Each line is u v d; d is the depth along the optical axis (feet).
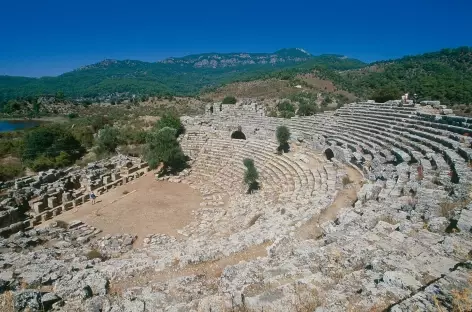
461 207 47.52
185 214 107.65
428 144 89.51
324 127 153.89
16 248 79.56
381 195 60.59
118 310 33.83
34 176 137.39
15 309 35.22
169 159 149.69
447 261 32.89
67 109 531.09
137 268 48.70
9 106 522.47
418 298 25.57
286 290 31.45
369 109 155.33
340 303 27.17
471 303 23.84
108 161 163.32
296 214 67.67
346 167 104.58
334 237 45.52
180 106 429.38
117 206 115.96
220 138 176.96
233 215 95.86
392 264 32.83
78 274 46.80
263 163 136.56
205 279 41.88
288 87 538.47
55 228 96.07
